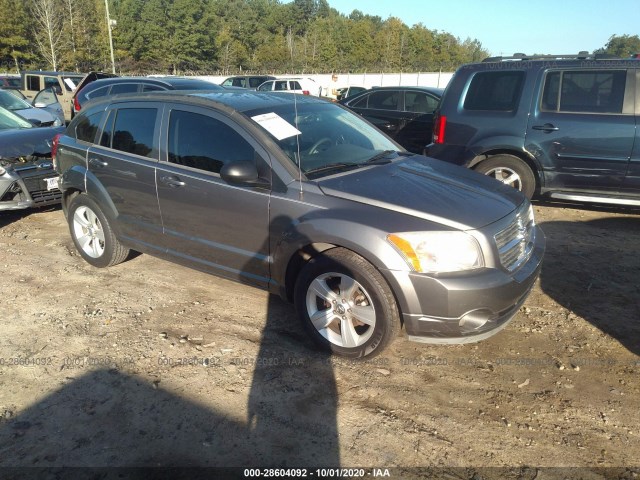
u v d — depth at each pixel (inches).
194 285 180.2
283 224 136.4
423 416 114.7
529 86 237.9
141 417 114.7
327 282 136.7
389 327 125.0
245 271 150.4
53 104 568.4
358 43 2608.3
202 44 2278.5
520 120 239.6
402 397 121.0
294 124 155.3
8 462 102.4
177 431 110.5
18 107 432.5
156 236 169.5
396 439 108.1
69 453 104.7
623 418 113.6
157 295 172.9
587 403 118.4
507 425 111.9
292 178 137.6
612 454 103.9
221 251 153.1
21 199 247.9
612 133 222.2
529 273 131.4
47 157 258.2
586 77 229.5
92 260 196.1
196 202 153.6
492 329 125.7
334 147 156.1
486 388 124.0
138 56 2201.0
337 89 1071.0
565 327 150.6
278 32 3061.0
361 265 124.6
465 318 120.4
